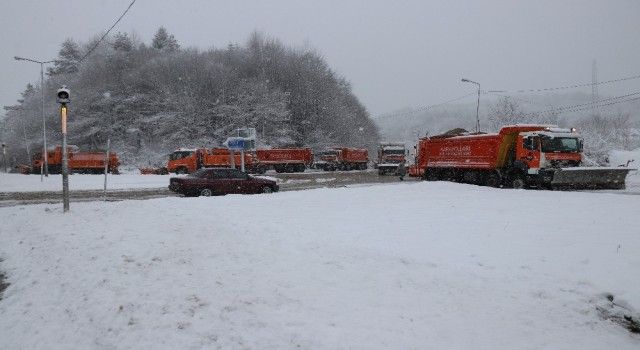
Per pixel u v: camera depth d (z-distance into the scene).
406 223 10.30
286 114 65.31
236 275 6.88
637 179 29.00
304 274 6.85
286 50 81.19
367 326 5.15
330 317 5.38
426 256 7.43
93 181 30.75
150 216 12.13
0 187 26.66
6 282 8.02
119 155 61.59
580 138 21.08
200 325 5.25
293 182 32.38
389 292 6.11
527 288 6.10
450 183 21.61
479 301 5.81
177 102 62.91
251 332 5.03
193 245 8.73
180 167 41.38
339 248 8.09
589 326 5.29
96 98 67.31
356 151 56.31
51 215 13.24
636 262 6.62
